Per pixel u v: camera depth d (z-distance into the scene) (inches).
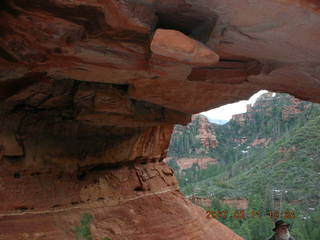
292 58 262.8
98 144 421.1
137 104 393.1
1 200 327.6
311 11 179.0
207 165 5659.5
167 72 269.1
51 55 241.8
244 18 205.3
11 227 313.1
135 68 265.1
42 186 362.9
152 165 530.9
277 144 4084.6
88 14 199.3
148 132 480.1
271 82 316.5
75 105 355.9
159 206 457.7
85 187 398.9
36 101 352.8
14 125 348.5
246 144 7126.0
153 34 215.8
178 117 424.5
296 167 2891.2
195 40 213.5
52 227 334.0
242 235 1565.0
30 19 200.2
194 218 478.9
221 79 296.8
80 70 281.6
